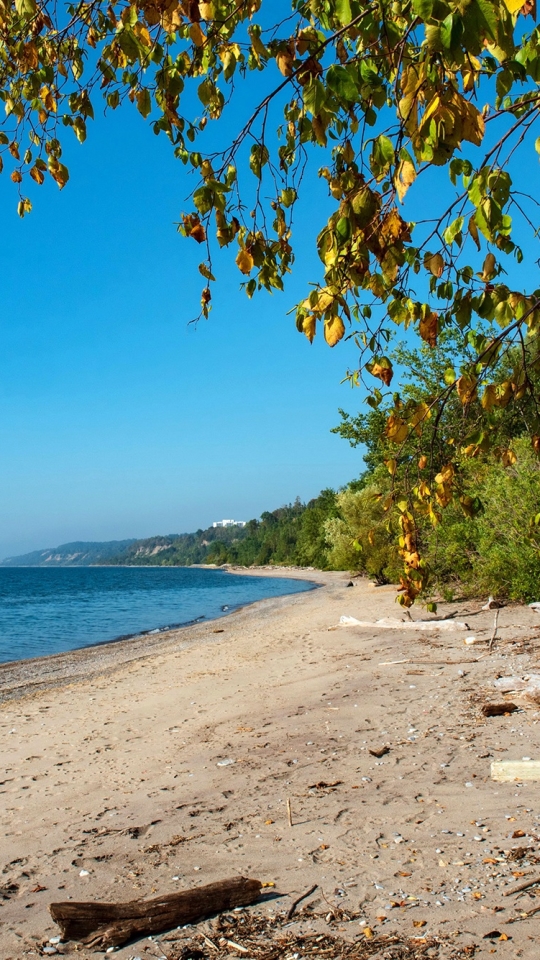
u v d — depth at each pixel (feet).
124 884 16.76
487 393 9.18
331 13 8.98
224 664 55.88
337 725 29.71
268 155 9.73
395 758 23.98
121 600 207.31
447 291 8.89
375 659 45.47
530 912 13.07
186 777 25.50
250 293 10.55
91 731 36.19
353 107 8.67
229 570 556.10
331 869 16.15
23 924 15.17
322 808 20.18
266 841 18.33
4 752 33.45
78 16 12.06
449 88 6.73
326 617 85.66
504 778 20.53
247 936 13.56
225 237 9.87
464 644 45.85
